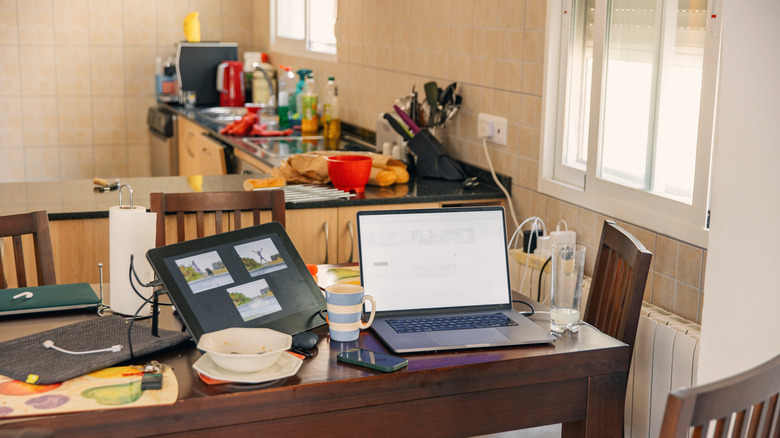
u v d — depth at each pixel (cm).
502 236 203
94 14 564
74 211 273
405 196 304
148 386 150
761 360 179
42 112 566
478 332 182
